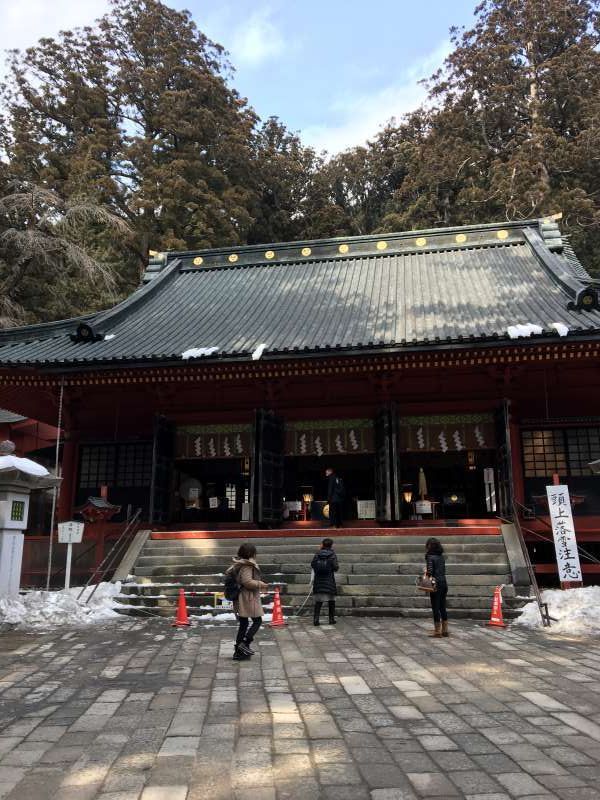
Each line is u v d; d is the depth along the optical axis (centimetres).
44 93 4662
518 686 691
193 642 980
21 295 3403
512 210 4297
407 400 1950
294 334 1945
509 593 1278
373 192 6750
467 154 4872
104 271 3200
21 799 405
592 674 747
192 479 2202
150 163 4462
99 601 1309
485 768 455
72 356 1858
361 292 2362
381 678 732
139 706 618
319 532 1602
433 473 2819
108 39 4841
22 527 1275
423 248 2712
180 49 4928
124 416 2148
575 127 4653
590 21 5147
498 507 1830
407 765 461
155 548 1605
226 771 450
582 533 1773
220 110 4962
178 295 2580
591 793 412
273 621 1147
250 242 5591
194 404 2050
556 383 1886
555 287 2123
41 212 3169
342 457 2748
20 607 1169
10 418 2683
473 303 2059
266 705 619
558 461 1900
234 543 1600
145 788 421
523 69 5106
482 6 5362
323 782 430
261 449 1877
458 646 937
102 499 1584
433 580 1024
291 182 6066
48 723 566
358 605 1296
